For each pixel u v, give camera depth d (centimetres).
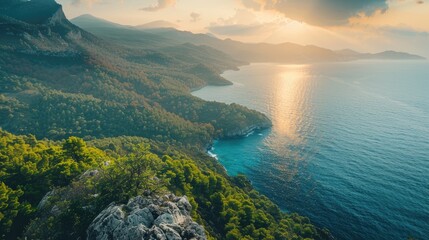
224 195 12081
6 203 6256
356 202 13500
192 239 4662
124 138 19512
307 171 16862
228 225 9706
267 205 12406
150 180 6350
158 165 6838
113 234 4688
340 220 12331
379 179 15388
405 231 11525
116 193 5856
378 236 11319
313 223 12219
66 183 7588
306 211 13075
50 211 6106
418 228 11662
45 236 5344
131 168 6234
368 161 17488
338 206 13288
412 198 13625
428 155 18000
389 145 19775
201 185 12000
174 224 4872
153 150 18438
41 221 5794
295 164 18000
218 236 9050
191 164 13338
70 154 8775
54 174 7675
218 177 13475
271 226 10488
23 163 8000
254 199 12781
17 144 10469
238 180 15138
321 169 16925
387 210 12825
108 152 14600
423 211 12669
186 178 11856
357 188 14625
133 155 6462
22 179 7519
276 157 19438
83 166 8269
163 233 4528
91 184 6512
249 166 18400
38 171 7662
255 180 16338
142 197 5544
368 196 13912
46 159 8388
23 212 6256
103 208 5616
